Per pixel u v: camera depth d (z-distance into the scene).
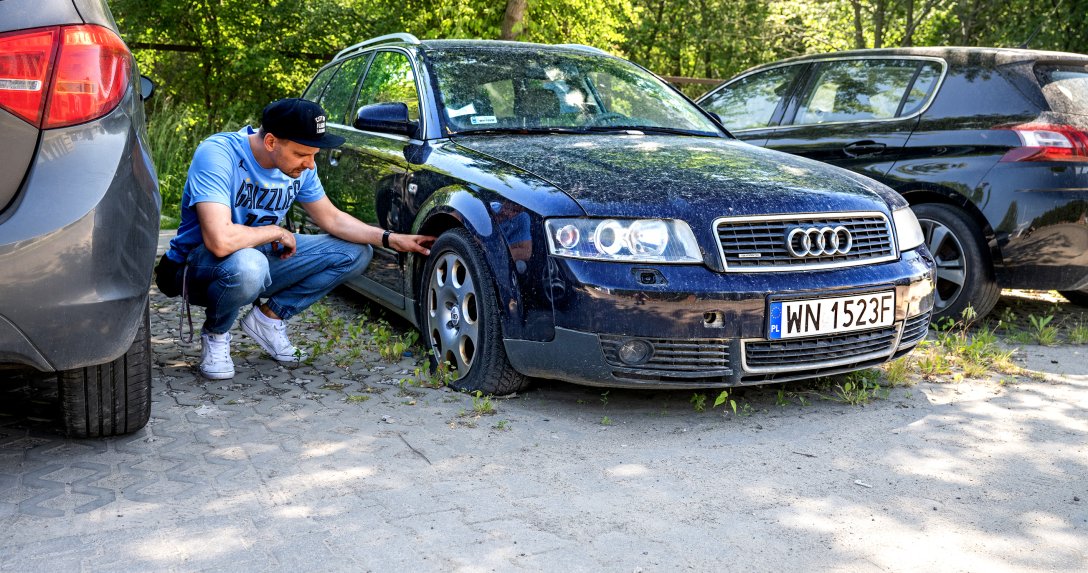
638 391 3.77
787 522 2.56
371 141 4.71
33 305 2.25
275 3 15.44
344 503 2.60
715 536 2.46
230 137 3.72
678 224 3.24
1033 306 5.84
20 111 2.22
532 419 3.39
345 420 3.32
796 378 3.42
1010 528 2.55
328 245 4.05
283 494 2.65
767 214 3.32
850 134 5.50
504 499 2.66
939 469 2.98
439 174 3.91
